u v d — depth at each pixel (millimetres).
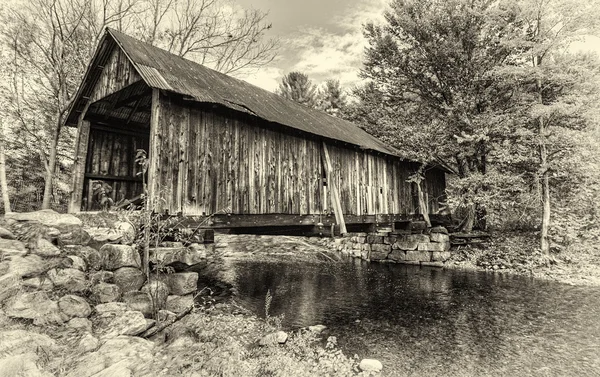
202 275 11461
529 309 6922
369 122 20469
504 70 11289
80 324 3436
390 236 14680
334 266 13461
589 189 11586
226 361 3543
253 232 9984
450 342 5395
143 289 4746
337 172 10641
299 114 10812
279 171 8523
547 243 10984
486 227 14805
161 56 7605
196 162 6469
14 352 2607
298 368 4152
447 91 14906
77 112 8484
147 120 9102
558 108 10453
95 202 8180
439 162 14695
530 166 12062
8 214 4438
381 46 15469
